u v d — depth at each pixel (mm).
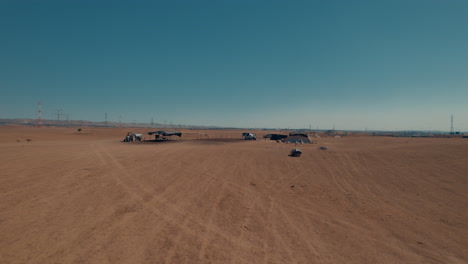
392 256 7312
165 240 7176
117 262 5812
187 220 8914
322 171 20500
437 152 30875
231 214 9898
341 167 22250
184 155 27203
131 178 14961
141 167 18828
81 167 17656
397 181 17438
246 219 9484
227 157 26672
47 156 22891
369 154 30547
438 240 8594
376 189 15414
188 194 12320
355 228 9383
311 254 7074
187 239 7348
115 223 8148
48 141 49125
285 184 16016
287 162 24438
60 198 10383
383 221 10250
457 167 21797
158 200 11008
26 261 5598
